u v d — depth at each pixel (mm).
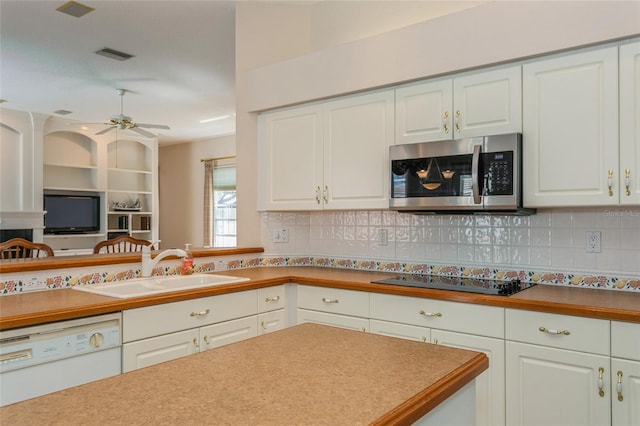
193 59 4355
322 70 3041
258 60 3492
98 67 4539
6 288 2258
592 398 1912
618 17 2043
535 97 2295
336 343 1405
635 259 2301
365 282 2633
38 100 5707
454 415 1142
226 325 2578
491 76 2430
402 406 911
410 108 2717
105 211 7141
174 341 2320
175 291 2355
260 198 3426
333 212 3453
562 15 2186
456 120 2541
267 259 3492
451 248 2904
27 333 1805
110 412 884
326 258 3479
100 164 7074
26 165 6117
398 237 3129
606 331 1882
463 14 2484
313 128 3146
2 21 3506
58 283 2439
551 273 2539
